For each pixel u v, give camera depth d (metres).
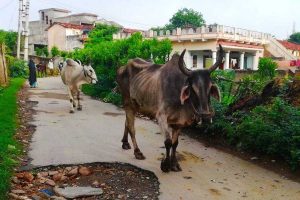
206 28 26.33
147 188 5.71
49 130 9.08
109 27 26.30
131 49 12.98
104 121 10.40
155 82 6.34
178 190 5.64
